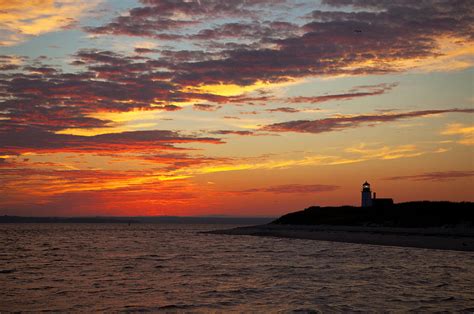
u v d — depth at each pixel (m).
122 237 108.81
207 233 127.56
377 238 66.69
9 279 31.02
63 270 36.25
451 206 83.69
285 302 22.02
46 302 22.72
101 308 21.30
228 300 22.83
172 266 38.47
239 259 43.97
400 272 31.81
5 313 20.36
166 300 23.03
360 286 26.09
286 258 43.91
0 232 152.88
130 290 26.14
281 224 120.12
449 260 39.19
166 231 165.00
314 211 120.38
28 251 59.50
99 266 39.09
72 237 110.00
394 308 20.16
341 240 68.88
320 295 23.55
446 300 21.77
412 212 86.19
